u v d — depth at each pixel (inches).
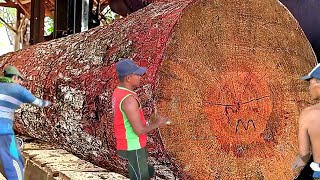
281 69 144.5
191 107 128.3
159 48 128.6
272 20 143.6
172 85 126.5
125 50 147.3
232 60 135.0
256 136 138.9
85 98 163.8
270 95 141.9
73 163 205.6
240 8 137.3
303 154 113.4
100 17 450.6
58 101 188.7
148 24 145.9
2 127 165.5
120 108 119.7
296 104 146.3
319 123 108.7
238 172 135.0
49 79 200.7
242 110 136.4
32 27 410.3
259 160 138.8
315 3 180.9
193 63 129.4
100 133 156.2
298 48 148.6
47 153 229.5
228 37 134.9
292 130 145.2
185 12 129.0
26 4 641.6
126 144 123.0
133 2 293.1
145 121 123.1
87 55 176.4
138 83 122.1
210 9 132.3
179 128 126.8
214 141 131.5
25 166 219.9
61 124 190.5
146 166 125.0
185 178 129.7
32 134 252.2
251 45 139.1
